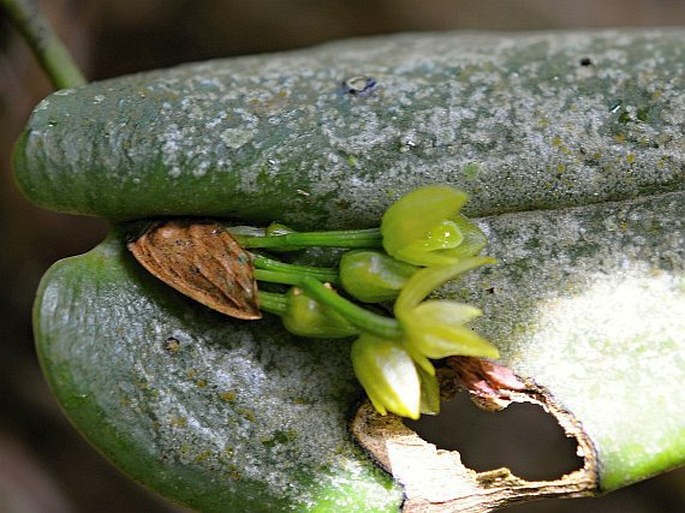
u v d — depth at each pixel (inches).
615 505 12.8
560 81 7.3
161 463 6.8
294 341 6.9
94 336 6.8
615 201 7.0
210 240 6.9
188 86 7.3
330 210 6.9
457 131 7.0
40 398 11.6
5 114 10.8
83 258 6.9
